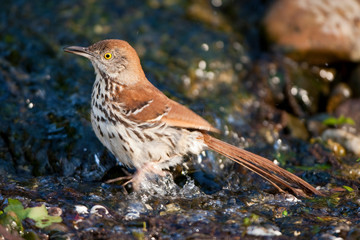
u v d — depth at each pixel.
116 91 9.06
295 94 13.63
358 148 11.29
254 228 7.68
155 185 9.16
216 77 13.51
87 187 8.95
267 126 12.25
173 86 12.69
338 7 14.54
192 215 8.09
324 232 7.59
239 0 16.00
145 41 14.11
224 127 11.58
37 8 14.58
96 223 7.61
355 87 14.08
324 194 9.16
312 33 13.98
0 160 9.75
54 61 12.70
